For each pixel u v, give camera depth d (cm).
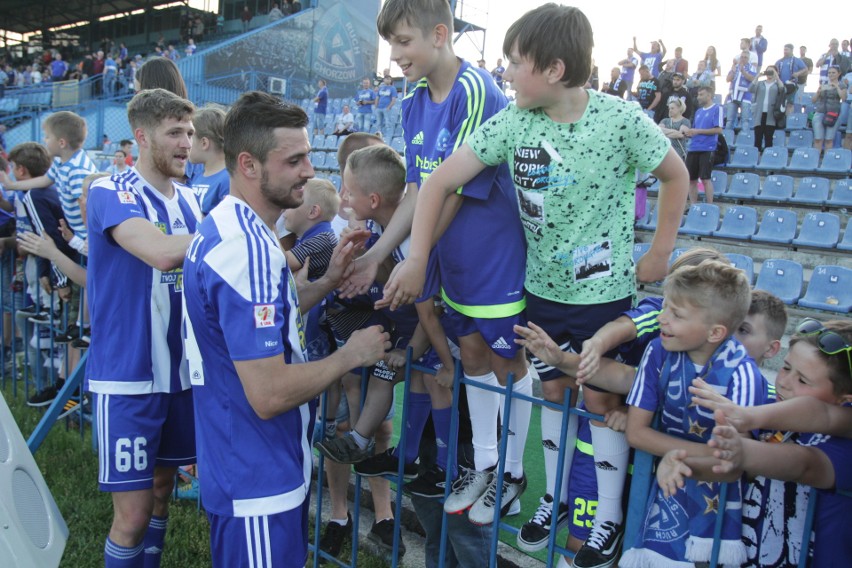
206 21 2506
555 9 163
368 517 331
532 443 393
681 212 183
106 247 229
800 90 1134
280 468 177
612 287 185
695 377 163
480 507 213
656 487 172
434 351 242
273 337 166
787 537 169
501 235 199
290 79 1853
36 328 449
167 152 230
